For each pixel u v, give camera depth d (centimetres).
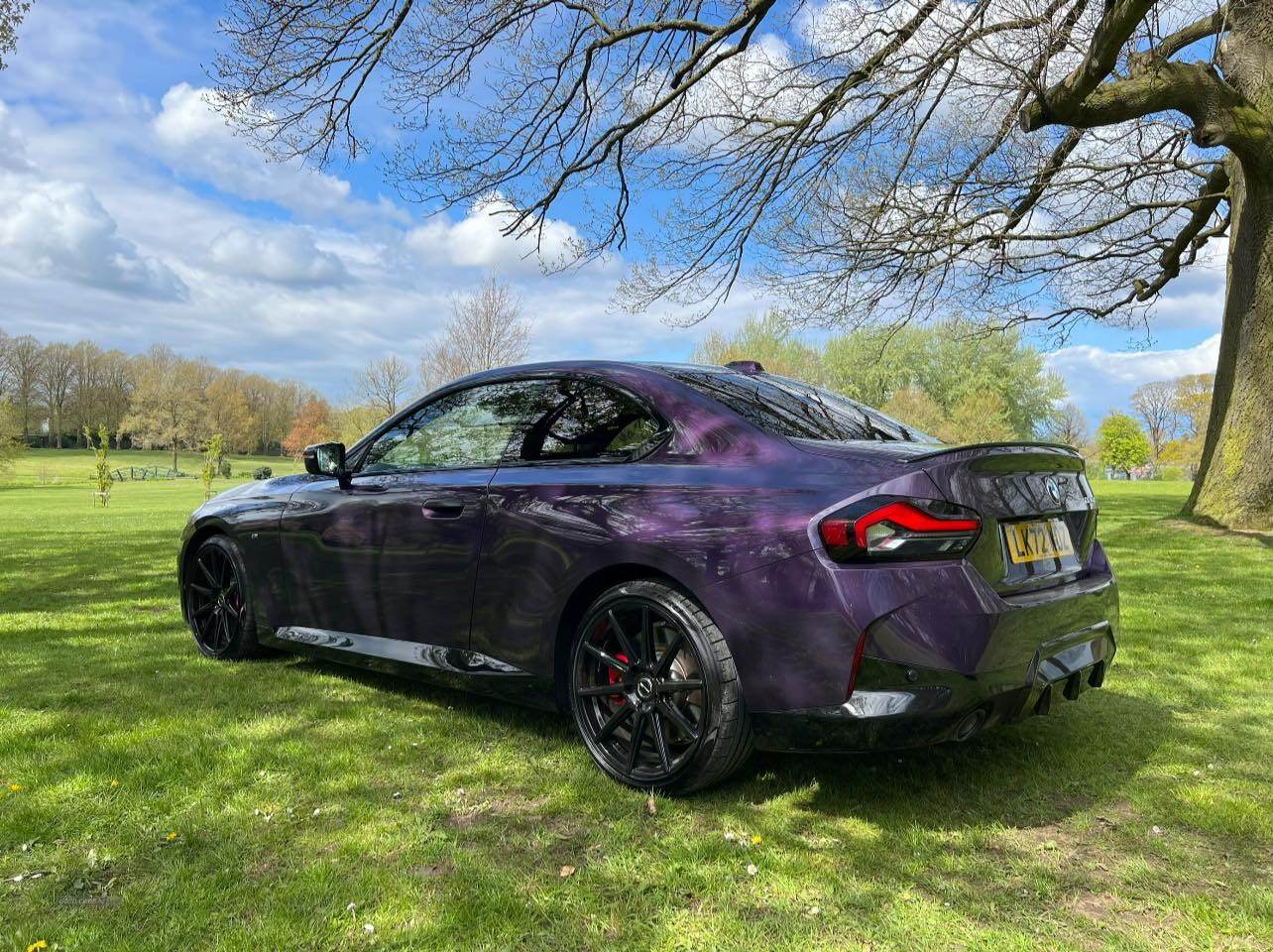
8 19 1117
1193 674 405
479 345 3531
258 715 334
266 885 201
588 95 914
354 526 356
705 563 245
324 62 776
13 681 385
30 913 187
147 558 923
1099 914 191
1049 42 823
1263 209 987
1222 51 1016
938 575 223
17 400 10494
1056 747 302
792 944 178
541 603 286
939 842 227
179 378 10719
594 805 250
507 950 175
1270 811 247
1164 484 3859
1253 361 1006
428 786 263
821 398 327
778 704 233
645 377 298
